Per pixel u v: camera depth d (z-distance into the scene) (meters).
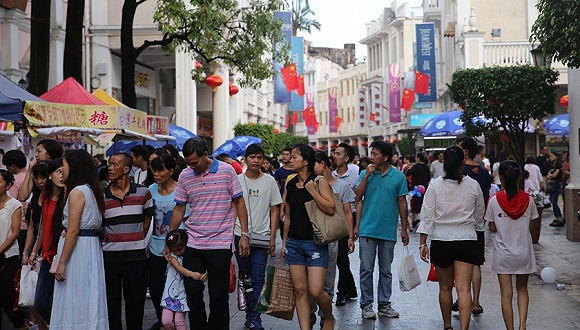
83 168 8.06
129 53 16.84
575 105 18.00
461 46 36.47
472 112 22.42
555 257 16.14
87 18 26.75
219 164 8.62
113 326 8.73
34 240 9.27
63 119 12.17
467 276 8.88
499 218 8.89
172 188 9.16
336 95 94.38
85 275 7.97
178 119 27.86
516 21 37.72
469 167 10.44
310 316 9.48
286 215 8.91
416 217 23.92
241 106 43.72
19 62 21.30
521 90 21.72
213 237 8.50
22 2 21.02
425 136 29.33
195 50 18.59
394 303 11.71
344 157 11.70
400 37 74.75
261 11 19.48
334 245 10.02
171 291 8.63
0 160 13.37
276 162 22.72
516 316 10.52
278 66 42.16
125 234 8.72
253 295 9.70
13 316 9.76
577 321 10.14
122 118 13.64
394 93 63.44
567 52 12.20
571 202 18.45
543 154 28.16
